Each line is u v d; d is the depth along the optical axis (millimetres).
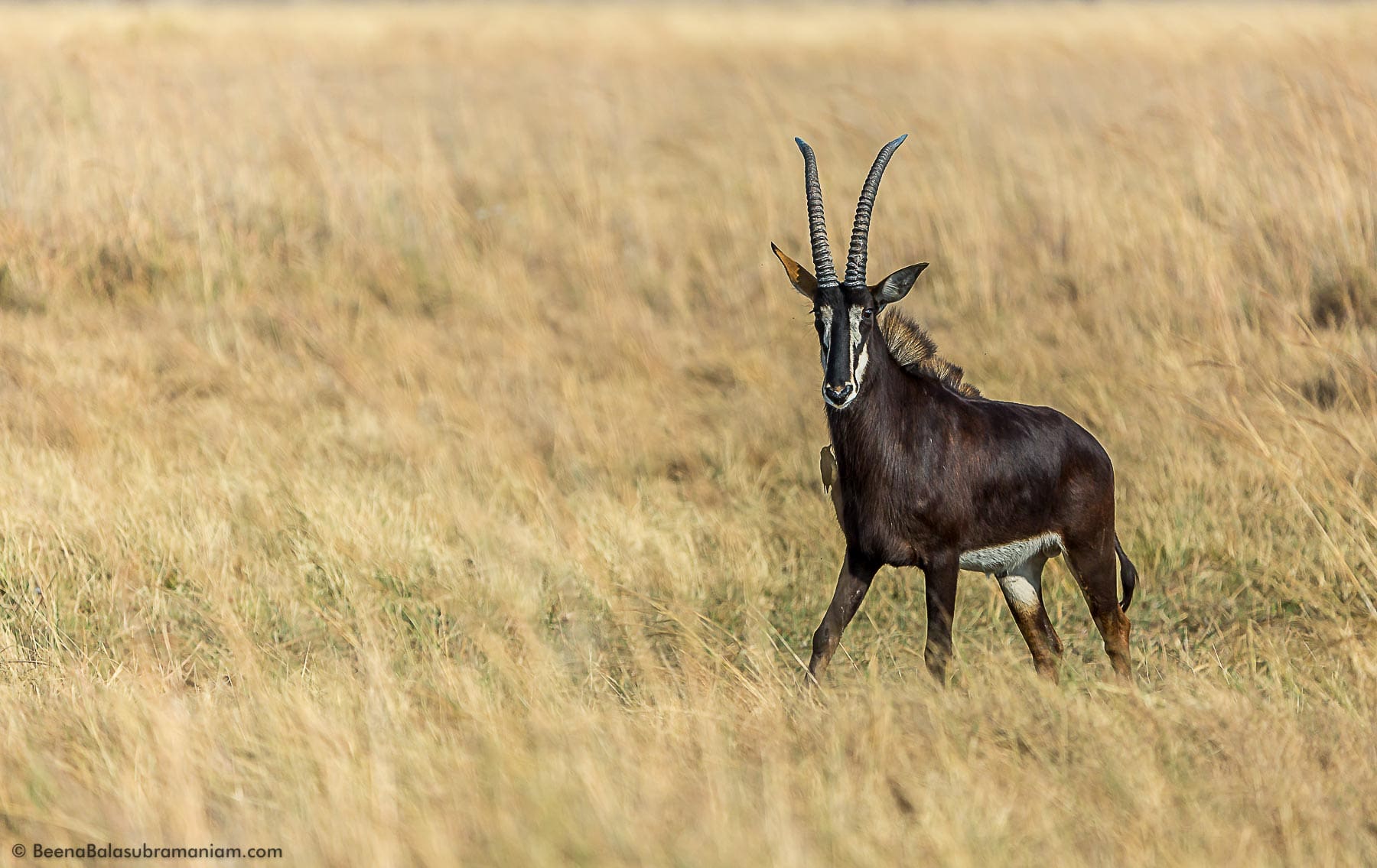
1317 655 22672
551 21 147625
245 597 25156
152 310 43938
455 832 15672
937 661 21203
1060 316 41406
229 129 55594
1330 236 41438
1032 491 21938
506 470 30969
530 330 42656
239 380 37969
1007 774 17672
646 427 34531
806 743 18688
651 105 74250
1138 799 16578
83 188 48906
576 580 26078
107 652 23312
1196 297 39750
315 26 134000
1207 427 31094
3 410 34281
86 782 17359
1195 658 23500
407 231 50844
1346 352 34188
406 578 25891
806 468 32125
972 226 46656
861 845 15297
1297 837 15977
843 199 52688
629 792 16500
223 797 17141
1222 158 45250
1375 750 18391
